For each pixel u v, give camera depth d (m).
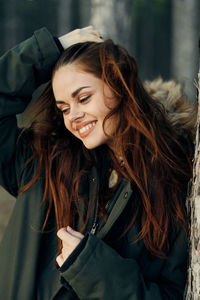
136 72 1.83
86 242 1.66
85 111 1.75
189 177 1.80
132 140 1.79
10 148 1.97
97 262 1.63
